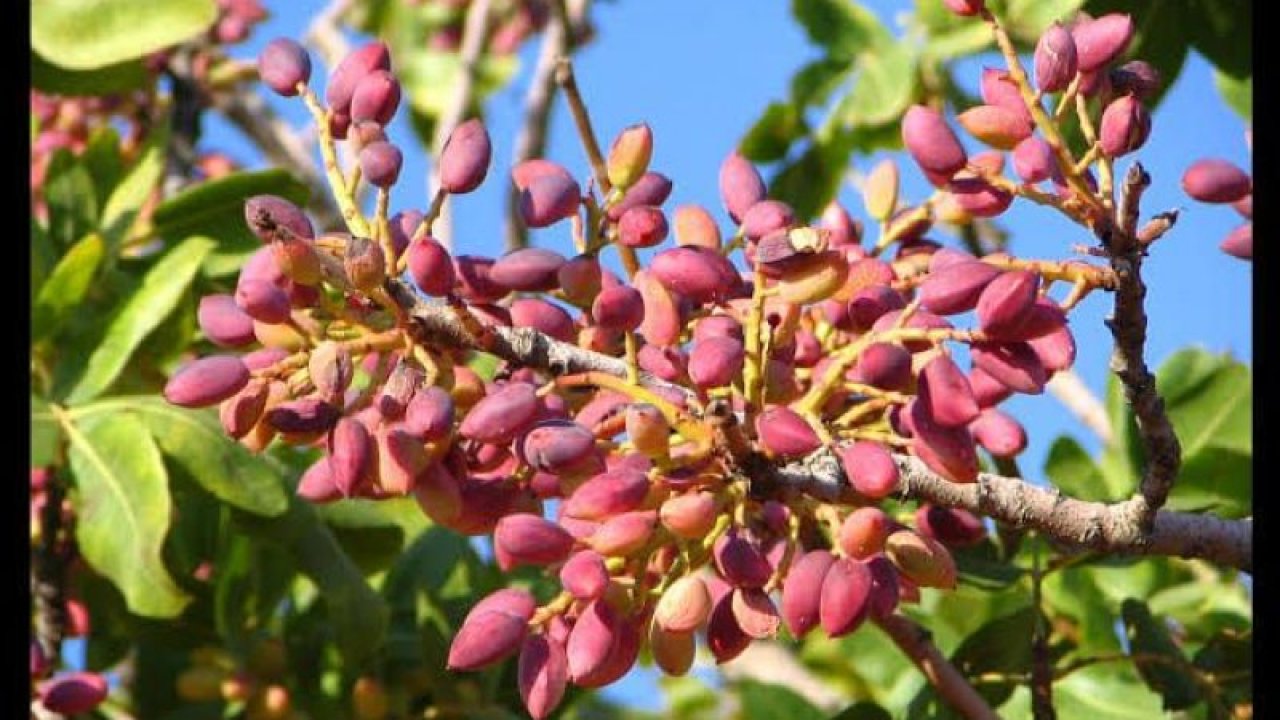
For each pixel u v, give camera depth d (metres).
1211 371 1.50
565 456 1.06
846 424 1.10
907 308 1.09
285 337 1.10
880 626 1.31
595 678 1.06
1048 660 1.33
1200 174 1.11
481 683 1.47
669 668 1.07
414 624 1.50
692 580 1.06
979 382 1.09
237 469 1.38
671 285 1.12
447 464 1.09
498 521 1.09
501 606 1.07
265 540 1.41
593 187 1.17
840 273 1.08
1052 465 1.49
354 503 1.46
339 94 1.13
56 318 1.45
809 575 1.07
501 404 1.06
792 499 1.08
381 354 1.09
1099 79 1.10
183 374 1.08
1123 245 1.06
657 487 1.07
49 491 1.46
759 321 1.09
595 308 1.10
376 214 1.10
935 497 1.10
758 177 1.17
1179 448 1.08
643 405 1.06
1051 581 1.50
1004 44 1.09
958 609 1.47
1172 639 1.38
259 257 1.09
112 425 1.38
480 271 1.12
